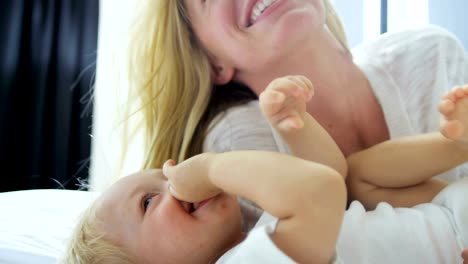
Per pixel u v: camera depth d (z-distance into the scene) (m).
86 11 1.88
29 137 1.78
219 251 0.58
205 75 0.89
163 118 0.92
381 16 1.80
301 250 0.41
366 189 0.67
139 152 1.12
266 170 0.44
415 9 1.72
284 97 0.51
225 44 0.80
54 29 1.84
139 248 0.59
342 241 0.53
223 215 0.58
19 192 1.25
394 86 0.80
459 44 0.91
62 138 1.79
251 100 0.87
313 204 0.41
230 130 0.78
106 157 1.50
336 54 0.80
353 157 0.70
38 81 1.79
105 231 0.62
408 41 0.87
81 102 1.83
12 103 1.75
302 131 0.59
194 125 0.86
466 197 0.56
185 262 0.57
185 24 0.91
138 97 1.00
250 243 0.42
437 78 0.82
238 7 0.78
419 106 0.81
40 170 1.78
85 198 1.17
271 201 0.42
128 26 1.07
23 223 0.95
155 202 0.61
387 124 0.78
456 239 0.54
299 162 0.44
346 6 1.84
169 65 0.94
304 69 0.78
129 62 1.02
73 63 1.85
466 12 1.58
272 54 0.76
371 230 0.54
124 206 0.62
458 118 0.54
